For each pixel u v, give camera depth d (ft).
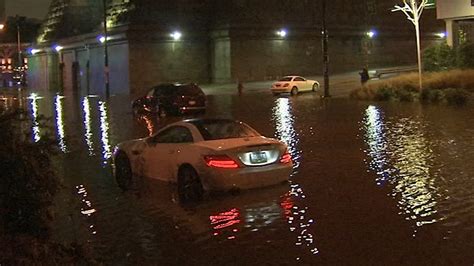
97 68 226.17
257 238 26.86
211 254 24.84
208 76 219.20
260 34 214.90
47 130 27.04
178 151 37.68
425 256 23.53
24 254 17.95
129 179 42.80
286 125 79.41
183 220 30.58
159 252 25.34
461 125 69.10
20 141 21.43
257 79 216.13
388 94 116.67
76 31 247.91
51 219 21.90
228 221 30.04
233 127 39.29
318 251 24.64
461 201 32.42
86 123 94.27
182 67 213.25
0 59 370.53
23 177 20.68
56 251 19.13
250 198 35.06
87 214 32.48
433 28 263.29
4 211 20.59
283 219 30.01
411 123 74.33
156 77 208.13
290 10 223.71
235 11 211.20
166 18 209.77
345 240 26.02
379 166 44.55
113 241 27.14
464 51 132.57
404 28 253.44
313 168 44.70
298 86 156.56
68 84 253.85
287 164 37.47
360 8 243.40
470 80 110.32
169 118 101.40
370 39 244.22
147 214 32.14
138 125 89.10
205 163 35.42
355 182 38.78
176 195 36.73
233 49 209.97
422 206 31.68
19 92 253.24
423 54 145.28
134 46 204.13
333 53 235.20
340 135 65.51
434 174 40.47
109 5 220.02
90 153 57.82
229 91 179.22
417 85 114.93
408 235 26.45
